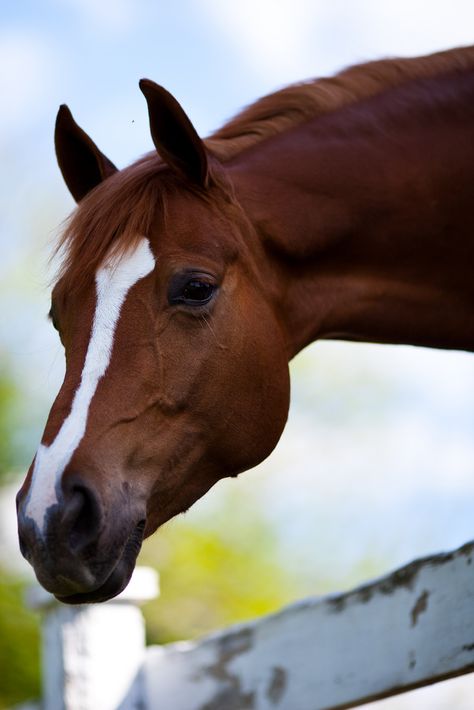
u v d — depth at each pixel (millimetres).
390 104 5820
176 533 18078
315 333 5637
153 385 4871
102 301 4895
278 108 5785
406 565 5262
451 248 5727
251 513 19328
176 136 5199
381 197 5621
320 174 5586
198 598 17797
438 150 5746
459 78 5922
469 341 5871
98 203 5121
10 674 16562
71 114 5590
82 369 4793
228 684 6098
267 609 18391
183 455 4992
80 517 4555
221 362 5047
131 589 6684
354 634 5461
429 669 5047
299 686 5695
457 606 4973
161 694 6512
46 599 6730
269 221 5426
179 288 4969
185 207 5152
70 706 6520
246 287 5230
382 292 5703
